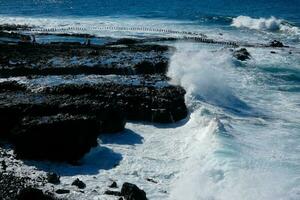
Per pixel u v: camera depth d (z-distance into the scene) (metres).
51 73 27.36
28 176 15.84
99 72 28.09
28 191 13.61
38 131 17.45
